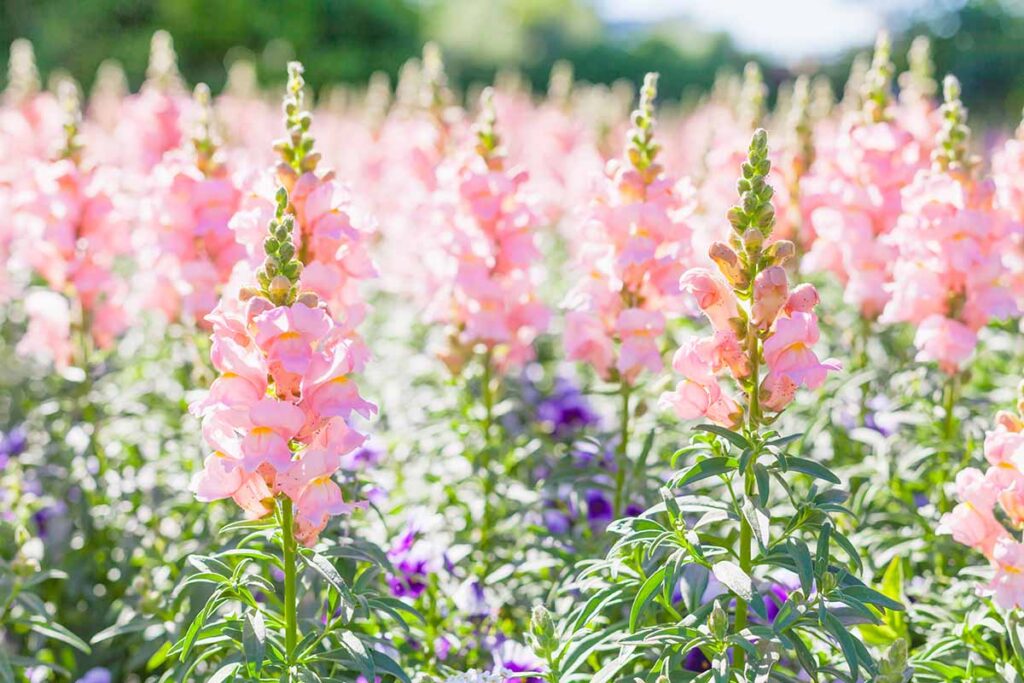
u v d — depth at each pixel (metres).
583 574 3.02
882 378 4.91
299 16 24.66
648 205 3.85
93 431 4.89
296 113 3.57
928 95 5.91
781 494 4.36
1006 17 25.97
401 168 7.59
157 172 4.60
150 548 4.43
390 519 4.46
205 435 2.71
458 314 4.75
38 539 4.65
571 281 8.27
